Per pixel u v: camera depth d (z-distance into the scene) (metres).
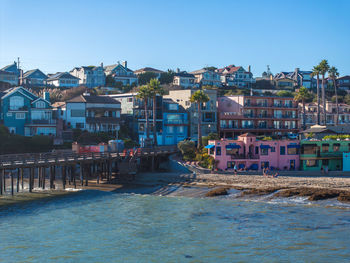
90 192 65.31
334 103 146.25
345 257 35.34
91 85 151.88
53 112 103.75
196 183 68.81
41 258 35.44
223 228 43.97
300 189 59.84
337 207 52.78
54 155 69.50
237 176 69.75
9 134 86.88
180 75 162.62
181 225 45.31
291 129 122.50
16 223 46.31
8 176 78.19
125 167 74.31
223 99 120.62
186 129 113.56
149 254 36.41
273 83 183.00
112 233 42.50
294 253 36.34
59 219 48.06
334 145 80.69
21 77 146.12
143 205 55.59
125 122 110.81
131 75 164.25
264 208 52.97
